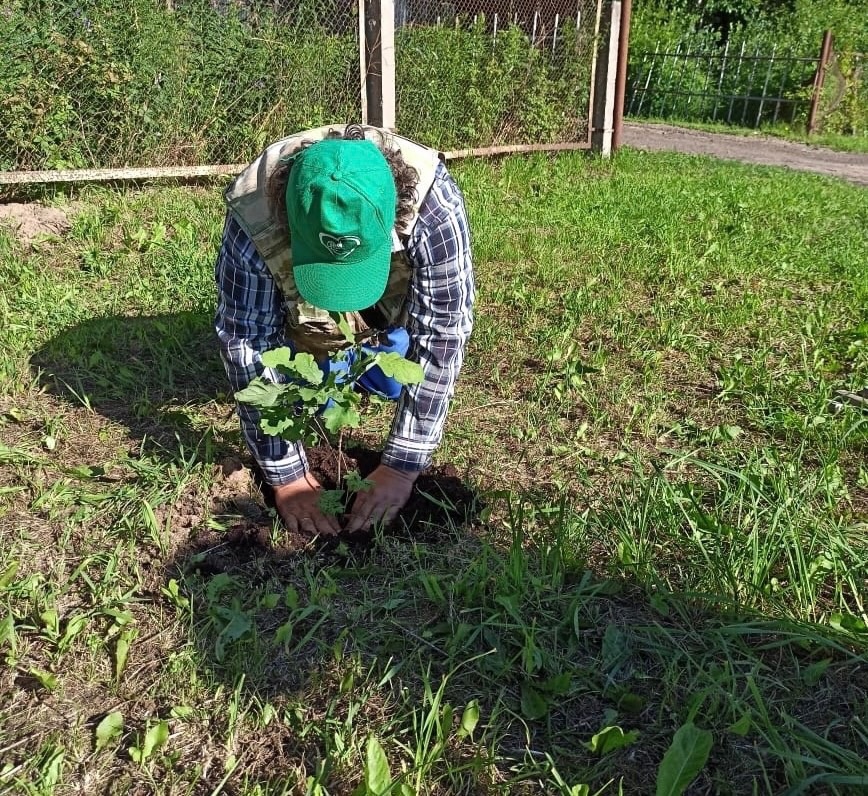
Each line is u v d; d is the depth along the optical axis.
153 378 3.27
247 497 2.47
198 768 1.71
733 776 1.70
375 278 1.83
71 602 2.13
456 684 1.91
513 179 7.45
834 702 1.88
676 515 2.43
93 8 5.82
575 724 1.82
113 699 1.87
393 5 6.75
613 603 2.16
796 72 14.95
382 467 2.45
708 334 4.01
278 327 2.30
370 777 1.57
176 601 2.09
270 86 6.63
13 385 3.15
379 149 1.90
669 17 17.16
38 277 4.27
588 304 4.25
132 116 6.18
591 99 9.17
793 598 2.17
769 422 3.08
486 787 1.67
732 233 6.01
